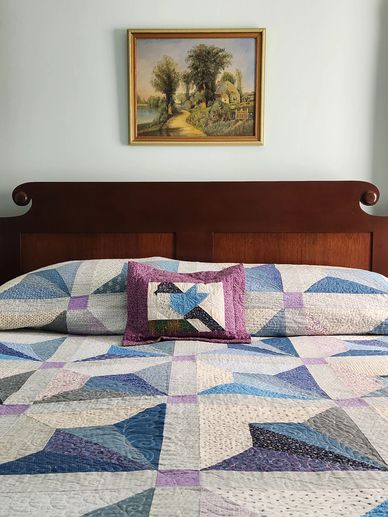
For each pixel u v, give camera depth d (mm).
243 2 2357
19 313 1923
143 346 1768
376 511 833
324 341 1824
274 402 1265
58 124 2432
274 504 854
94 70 2398
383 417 1182
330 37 2371
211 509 841
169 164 2443
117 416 1192
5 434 1105
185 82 2389
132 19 2373
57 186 2342
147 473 952
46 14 2375
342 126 2412
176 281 1878
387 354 1668
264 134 2420
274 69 2389
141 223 2350
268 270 2051
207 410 1217
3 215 2477
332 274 2027
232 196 2332
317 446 1047
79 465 978
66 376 1453
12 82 2412
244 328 1860
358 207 2314
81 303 1931
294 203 2326
